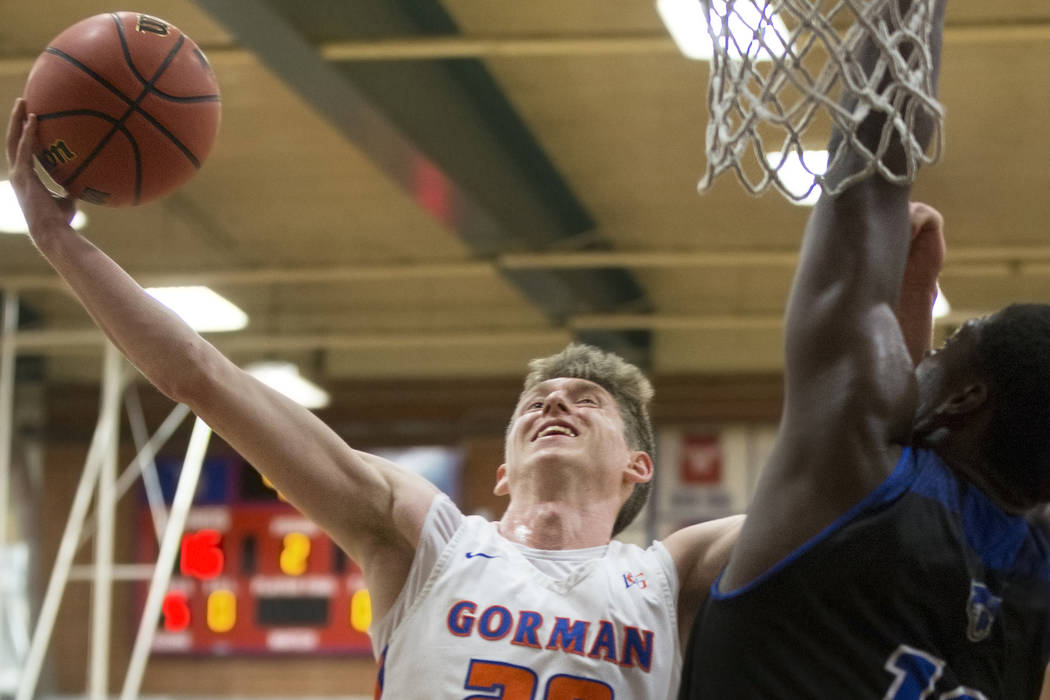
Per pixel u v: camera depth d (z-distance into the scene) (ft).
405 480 10.41
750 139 7.57
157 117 10.65
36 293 54.19
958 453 7.00
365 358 61.00
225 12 26.78
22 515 59.47
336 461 9.93
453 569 10.04
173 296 49.57
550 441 11.14
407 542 10.22
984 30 30.58
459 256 48.11
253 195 43.57
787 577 6.55
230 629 57.67
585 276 47.88
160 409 60.29
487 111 35.22
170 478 59.26
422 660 9.78
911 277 7.96
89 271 9.31
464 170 34.58
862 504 6.57
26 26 32.65
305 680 56.95
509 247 43.19
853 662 6.46
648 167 40.65
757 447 57.93
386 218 45.11
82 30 10.68
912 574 6.53
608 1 30.22
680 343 59.00
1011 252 45.80
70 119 10.37
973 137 38.29
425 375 60.49
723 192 42.14
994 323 7.04
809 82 7.27
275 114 37.68
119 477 59.47
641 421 11.90
